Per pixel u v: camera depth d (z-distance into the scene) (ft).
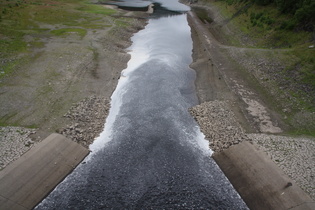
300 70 136.46
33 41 192.03
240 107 121.39
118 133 107.14
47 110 114.83
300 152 89.56
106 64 166.81
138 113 120.57
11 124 104.27
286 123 108.17
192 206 76.64
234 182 84.02
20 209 72.74
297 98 120.26
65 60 163.22
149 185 83.25
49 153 89.92
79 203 77.00
